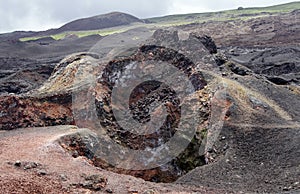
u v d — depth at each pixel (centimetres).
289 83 3769
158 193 1366
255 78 3059
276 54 6309
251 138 2172
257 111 2434
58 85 2950
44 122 2311
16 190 1273
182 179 1870
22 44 9831
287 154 2014
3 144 1789
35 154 1620
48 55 8838
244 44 8712
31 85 4591
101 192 1328
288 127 2270
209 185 1773
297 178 1777
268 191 1669
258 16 14300
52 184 1348
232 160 2020
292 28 10538
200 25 12488
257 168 1952
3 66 6844
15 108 2366
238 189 1708
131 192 1342
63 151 1680
